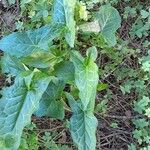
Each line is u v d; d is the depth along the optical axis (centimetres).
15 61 47
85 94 40
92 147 41
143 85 50
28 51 43
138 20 55
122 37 55
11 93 40
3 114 39
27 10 57
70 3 43
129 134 49
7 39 44
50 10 54
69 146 49
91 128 41
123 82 52
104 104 50
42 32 43
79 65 41
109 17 51
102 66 53
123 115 51
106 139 50
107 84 51
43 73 42
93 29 50
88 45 54
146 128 48
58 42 50
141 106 48
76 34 52
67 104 50
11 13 59
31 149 46
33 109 39
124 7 57
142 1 57
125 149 49
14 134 39
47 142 48
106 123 50
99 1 56
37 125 51
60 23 43
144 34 54
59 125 51
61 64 45
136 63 53
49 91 45
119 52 53
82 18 51
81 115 42
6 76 55
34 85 40
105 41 50
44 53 44
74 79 43
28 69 46
